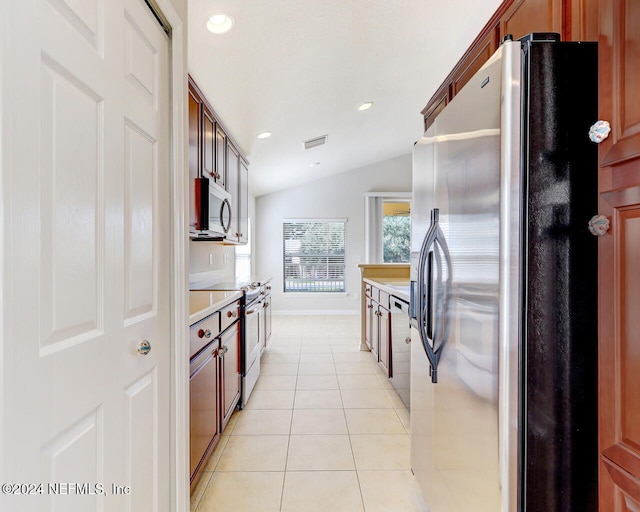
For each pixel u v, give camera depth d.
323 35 2.19
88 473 0.74
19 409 0.57
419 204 1.54
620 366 0.73
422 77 3.10
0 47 0.54
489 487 0.93
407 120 4.32
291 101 3.05
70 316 0.69
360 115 3.85
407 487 1.67
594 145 0.85
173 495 1.18
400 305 2.46
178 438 1.20
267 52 2.23
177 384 1.20
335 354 3.90
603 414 0.77
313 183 6.59
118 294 0.87
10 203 0.56
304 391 2.84
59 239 0.66
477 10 2.11
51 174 0.64
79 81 0.72
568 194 0.85
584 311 0.86
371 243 6.56
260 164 4.76
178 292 1.21
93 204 0.77
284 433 2.18
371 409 2.51
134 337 0.95
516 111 0.85
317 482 1.70
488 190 0.93
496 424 0.89
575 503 0.86
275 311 6.55
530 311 0.86
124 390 0.90
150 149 1.05
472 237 1.02
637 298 0.69
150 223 1.05
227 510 1.52
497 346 0.89
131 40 0.94
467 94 1.05
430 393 1.37
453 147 1.15
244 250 5.78
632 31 0.70
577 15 0.99
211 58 2.14
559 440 0.86
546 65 0.85
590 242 0.85
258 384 3.00
